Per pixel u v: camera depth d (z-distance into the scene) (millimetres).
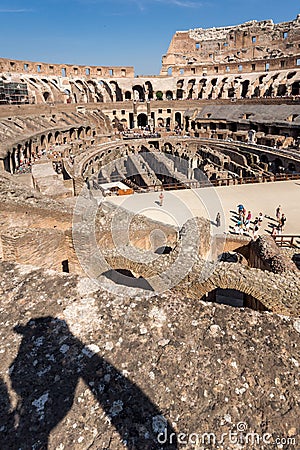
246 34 75938
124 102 68000
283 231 19656
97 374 4234
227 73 71500
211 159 40062
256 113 51750
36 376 4234
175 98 75750
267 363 4336
